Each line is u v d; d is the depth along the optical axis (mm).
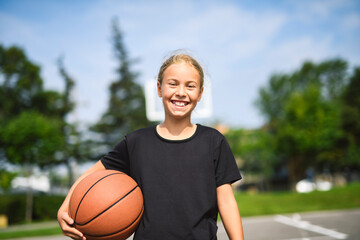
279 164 37750
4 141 15438
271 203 15062
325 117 24047
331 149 26922
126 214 1721
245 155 32062
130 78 30312
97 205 1726
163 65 1927
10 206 15734
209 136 1825
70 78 29141
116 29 30359
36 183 28641
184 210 1624
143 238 1627
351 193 15742
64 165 26281
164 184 1682
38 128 15875
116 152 1931
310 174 34062
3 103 27281
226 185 1794
